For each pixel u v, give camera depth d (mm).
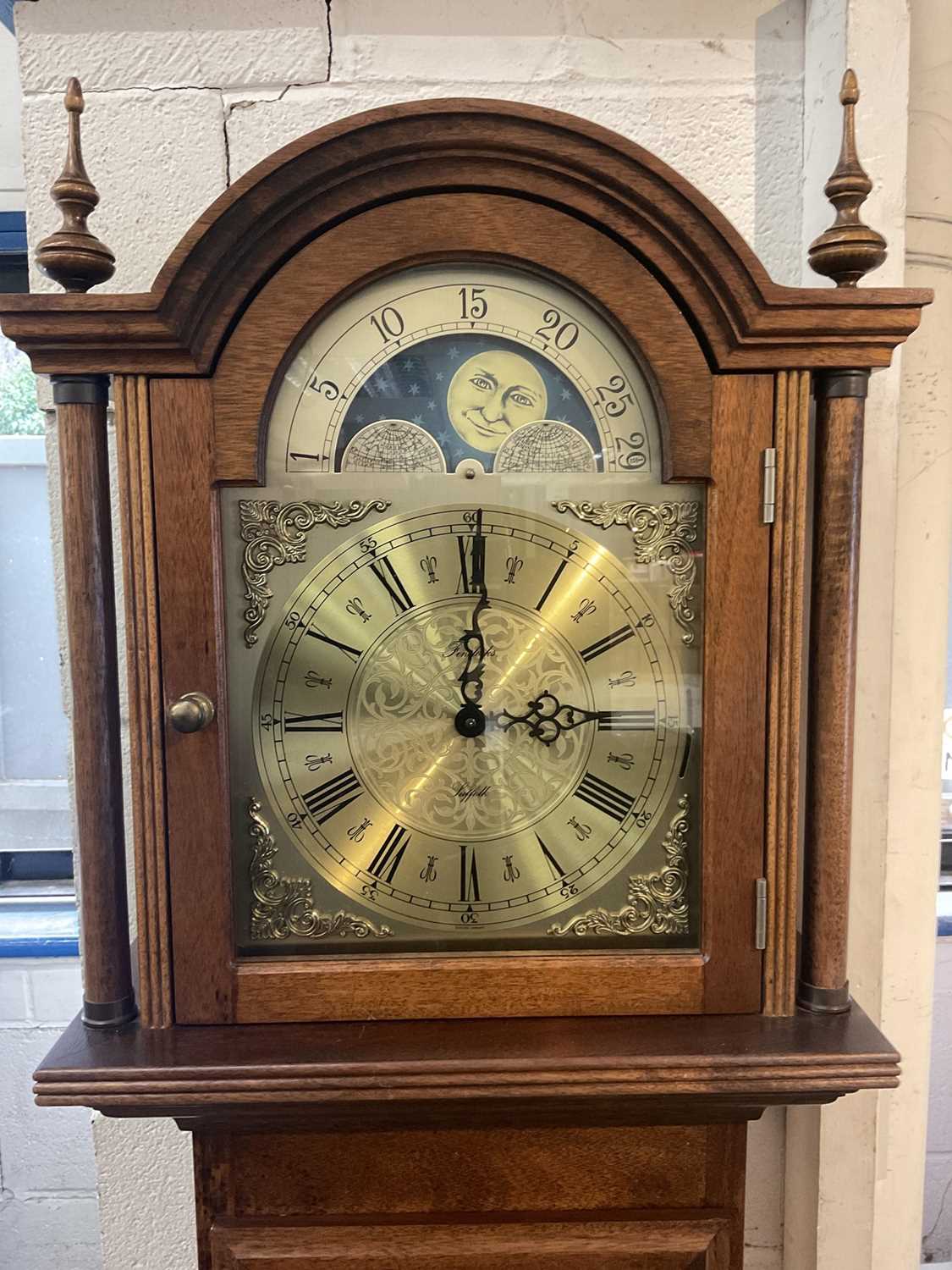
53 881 1573
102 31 902
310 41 906
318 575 716
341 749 728
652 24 916
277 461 703
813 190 913
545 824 737
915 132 920
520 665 729
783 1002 728
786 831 716
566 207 676
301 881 730
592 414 711
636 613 727
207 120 912
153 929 709
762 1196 1005
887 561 917
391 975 719
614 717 734
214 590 692
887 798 939
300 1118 726
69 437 683
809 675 731
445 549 719
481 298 701
